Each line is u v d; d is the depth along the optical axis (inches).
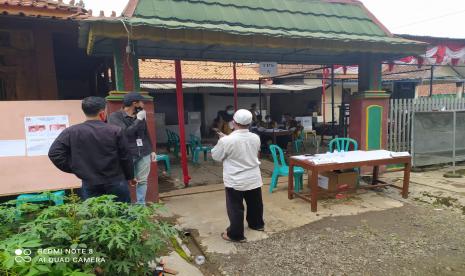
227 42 191.3
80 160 117.0
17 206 88.2
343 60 291.7
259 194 163.9
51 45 273.1
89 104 119.8
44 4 238.2
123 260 79.0
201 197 227.8
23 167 188.1
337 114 680.4
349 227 170.7
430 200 210.4
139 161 167.9
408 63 359.3
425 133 288.0
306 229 169.2
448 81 586.9
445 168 298.4
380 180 252.8
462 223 173.8
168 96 588.7
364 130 264.7
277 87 574.6
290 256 142.9
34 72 271.9
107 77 355.9
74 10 243.8
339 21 263.3
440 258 138.9
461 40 345.7
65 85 451.8
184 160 257.3
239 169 152.2
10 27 259.1
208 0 227.3
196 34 183.6
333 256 142.2
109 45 215.5
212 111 629.9
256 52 263.3
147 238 86.7
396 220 179.0
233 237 156.0
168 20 200.7
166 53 247.0
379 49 234.1
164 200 221.9
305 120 553.0
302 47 210.5
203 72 630.5
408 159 211.6
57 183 193.3
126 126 161.9
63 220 77.1
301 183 234.2
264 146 439.5
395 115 296.8
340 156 209.6
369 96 261.1
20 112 187.9
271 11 243.4
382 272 129.3
